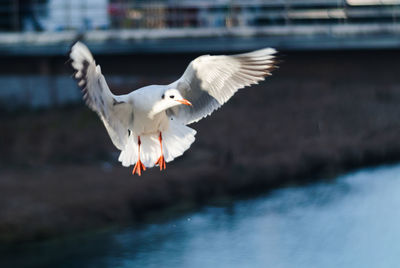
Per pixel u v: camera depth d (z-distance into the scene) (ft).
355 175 89.81
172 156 26.66
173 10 108.88
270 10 106.22
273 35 91.81
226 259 59.26
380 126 107.34
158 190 73.46
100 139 98.22
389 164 95.76
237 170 83.20
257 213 72.13
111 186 73.87
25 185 73.82
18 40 103.65
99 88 23.50
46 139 96.22
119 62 96.17
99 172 81.51
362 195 79.51
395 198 78.02
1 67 104.83
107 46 94.27
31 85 114.52
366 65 87.71
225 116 111.45
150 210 70.49
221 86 25.45
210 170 81.92
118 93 111.34
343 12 94.53
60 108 111.86
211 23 107.55
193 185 76.95
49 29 114.01
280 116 110.93
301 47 87.66
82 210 66.59
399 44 84.74
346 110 113.39
